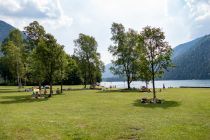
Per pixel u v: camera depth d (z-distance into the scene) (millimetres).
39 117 28672
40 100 49406
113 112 32719
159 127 23219
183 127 23172
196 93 60750
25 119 27234
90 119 27375
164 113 31703
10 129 22328
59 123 25031
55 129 22453
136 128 22891
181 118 27844
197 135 20391
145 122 25531
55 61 63875
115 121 26141
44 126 23578
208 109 34281
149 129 22469
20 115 30172
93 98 52250
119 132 21453
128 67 85750
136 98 51719
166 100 46875
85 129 22484
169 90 75312
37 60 63938
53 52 63562
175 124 24516
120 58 86125
